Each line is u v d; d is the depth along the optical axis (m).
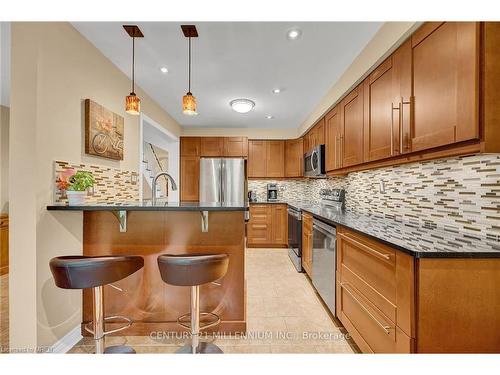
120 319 1.94
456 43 1.17
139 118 2.91
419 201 1.81
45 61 1.60
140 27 1.83
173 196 4.61
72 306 1.83
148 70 2.50
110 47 2.10
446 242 1.25
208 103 3.47
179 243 1.94
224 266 1.52
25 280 1.54
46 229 1.60
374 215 2.42
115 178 2.39
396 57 1.63
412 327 1.11
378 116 1.86
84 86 1.96
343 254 1.90
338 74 2.54
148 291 1.95
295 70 2.47
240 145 4.71
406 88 1.53
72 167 1.83
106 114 2.19
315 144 3.72
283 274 3.23
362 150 2.12
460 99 1.15
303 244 3.23
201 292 1.95
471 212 1.41
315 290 2.72
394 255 1.25
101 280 1.37
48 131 1.62
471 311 1.09
